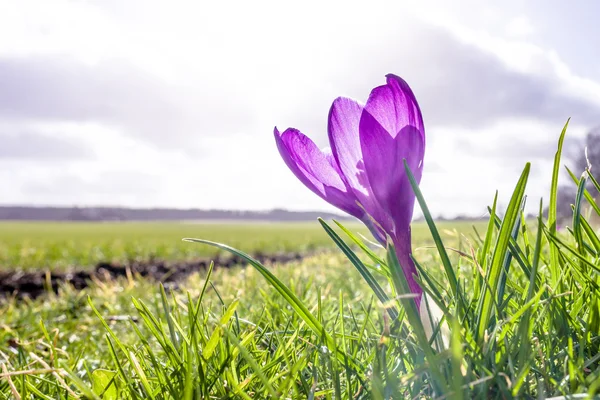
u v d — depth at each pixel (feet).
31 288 3.18
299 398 0.42
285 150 0.45
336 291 1.34
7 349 0.99
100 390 0.48
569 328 0.47
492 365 0.41
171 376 0.47
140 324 1.32
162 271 4.05
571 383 0.37
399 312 0.50
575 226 0.53
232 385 0.45
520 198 0.41
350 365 0.48
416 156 0.43
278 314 0.91
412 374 0.36
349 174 0.44
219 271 2.30
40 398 0.52
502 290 0.49
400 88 0.41
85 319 1.48
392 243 0.40
